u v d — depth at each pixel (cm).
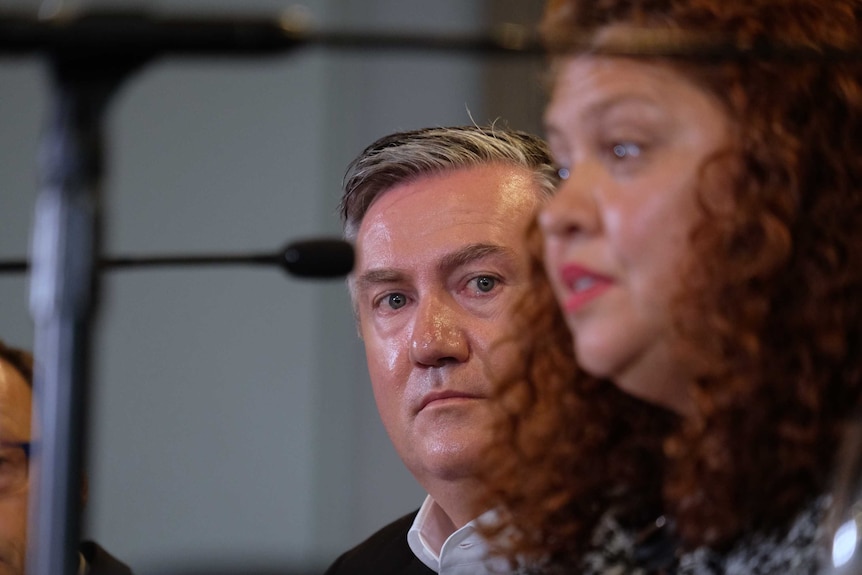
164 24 183
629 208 226
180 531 781
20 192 761
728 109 228
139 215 784
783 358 230
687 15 237
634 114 228
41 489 196
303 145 799
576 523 279
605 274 229
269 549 783
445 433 372
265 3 696
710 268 224
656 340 229
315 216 798
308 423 792
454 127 408
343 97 801
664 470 272
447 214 384
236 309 789
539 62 249
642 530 271
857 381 234
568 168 246
